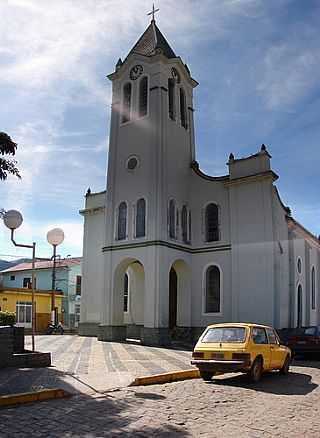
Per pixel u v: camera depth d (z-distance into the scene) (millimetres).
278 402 9055
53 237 13547
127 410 8078
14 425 7004
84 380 10766
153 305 23141
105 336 24797
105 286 25656
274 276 22922
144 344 22547
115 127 27891
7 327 12094
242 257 24094
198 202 26641
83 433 6648
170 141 26359
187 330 25047
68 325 41938
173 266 26281
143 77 27391
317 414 8016
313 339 18438
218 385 11172
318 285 31953
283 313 23797
